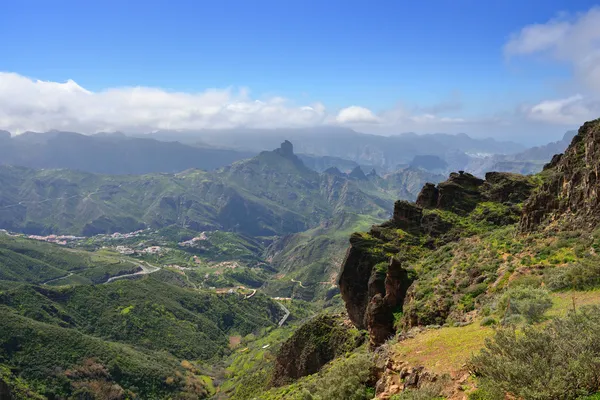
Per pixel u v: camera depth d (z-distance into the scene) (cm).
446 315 3953
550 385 1358
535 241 4191
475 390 1647
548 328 1770
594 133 4500
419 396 1784
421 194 8306
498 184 7944
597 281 2592
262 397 5791
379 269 5822
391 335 4553
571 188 4334
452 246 5931
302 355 6588
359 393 2345
